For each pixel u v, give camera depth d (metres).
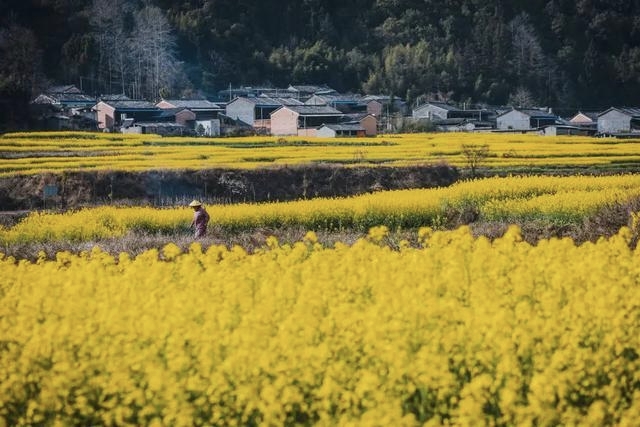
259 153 72.00
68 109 116.44
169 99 137.00
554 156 75.06
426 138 98.00
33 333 12.30
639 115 139.38
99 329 12.43
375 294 14.70
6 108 99.81
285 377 10.55
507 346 10.92
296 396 10.36
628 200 29.50
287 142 87.38
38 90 107.50
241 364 10.75
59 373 11.35
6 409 11.33
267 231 30.92
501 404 9.97
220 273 15.84
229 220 34.94
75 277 16.08
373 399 10.11
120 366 11.19
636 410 10.03
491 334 11.16
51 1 139.38
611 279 14.73
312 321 11.98
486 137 100.69
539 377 9.95
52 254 26.02
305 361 10.84
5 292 16.73
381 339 11.27
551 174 63.00
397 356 10.56
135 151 72.44
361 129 112.75
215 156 68.62
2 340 12.89
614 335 11.58
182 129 111.38
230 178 55.53
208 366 10.89
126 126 111.81
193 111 125.06
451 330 11.70
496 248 17.73
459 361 11.30
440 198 39.12
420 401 11.09
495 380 10.73
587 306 12.53
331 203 37.09
